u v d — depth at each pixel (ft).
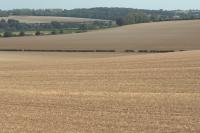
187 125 50.47
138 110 58.95
